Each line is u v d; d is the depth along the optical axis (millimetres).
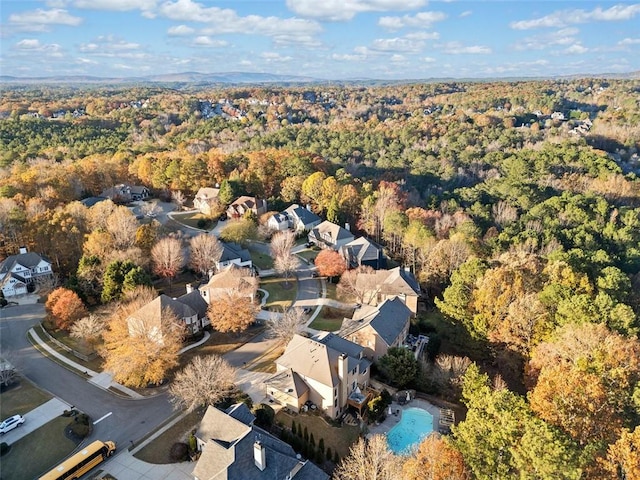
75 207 94125
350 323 65688
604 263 79562
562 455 32312
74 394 56719
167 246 85125
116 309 68125
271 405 52750
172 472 43969
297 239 110625
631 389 42719
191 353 64938
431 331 70062
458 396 54406
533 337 59062
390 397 53469
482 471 35875
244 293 72500
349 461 41062
